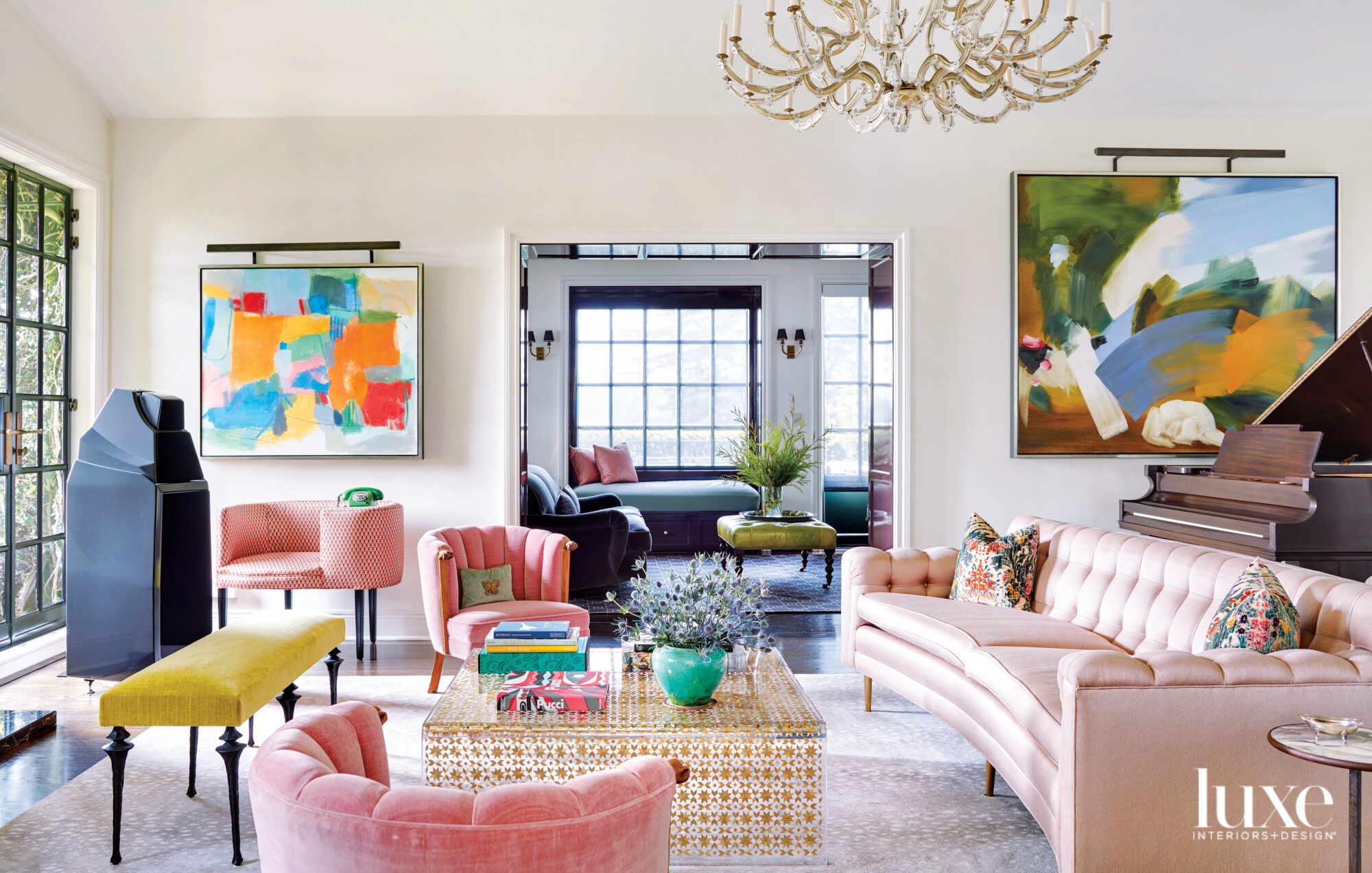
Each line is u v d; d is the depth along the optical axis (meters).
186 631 3.71
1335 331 4.79
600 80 4.47
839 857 2.34
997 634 2.93
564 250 4.97
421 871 1.17
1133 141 4.80
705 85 4.51
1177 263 4.76
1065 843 1.96
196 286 4.69
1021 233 4.73
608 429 8.45
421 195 4.71
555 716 2.36
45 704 3.63
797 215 4.74
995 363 4.79
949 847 2.41
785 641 4.71
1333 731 1.69
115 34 4.16
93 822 2.56
